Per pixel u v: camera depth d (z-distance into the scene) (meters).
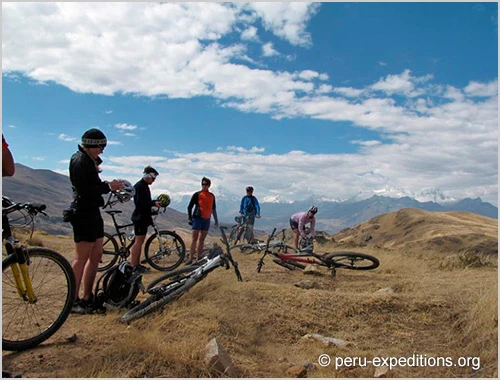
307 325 5.47
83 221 5.22
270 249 9.46
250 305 5.73
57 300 4.59
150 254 9.16
